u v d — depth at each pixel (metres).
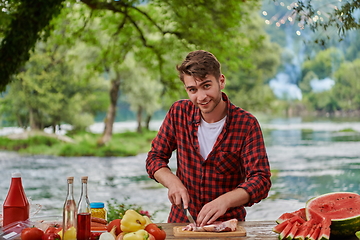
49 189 14.45
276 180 15.74
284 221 2.33
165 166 2.68
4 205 2.36
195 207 2.73
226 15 10.45
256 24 34.16
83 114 38.03
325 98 62.50
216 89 2.39
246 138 2.61
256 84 43.72
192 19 10.53
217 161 2.64
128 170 20.69
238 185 2.57
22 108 33.50
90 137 33.44
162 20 11.59
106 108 38.69
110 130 32.56
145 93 32.25
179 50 11.79
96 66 13.25
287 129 43.75
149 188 14.58
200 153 2.71
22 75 31.05
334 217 2.19
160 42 11.99
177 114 2.77
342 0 5.00
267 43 40.44
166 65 12.58
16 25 7.73
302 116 63.28
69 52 26.33
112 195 12.91
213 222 2.37
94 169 21.19
